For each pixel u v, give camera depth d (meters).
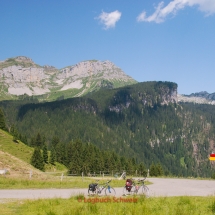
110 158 115.25
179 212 13.70
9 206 15.44
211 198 19.31
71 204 15.99
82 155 126.19
